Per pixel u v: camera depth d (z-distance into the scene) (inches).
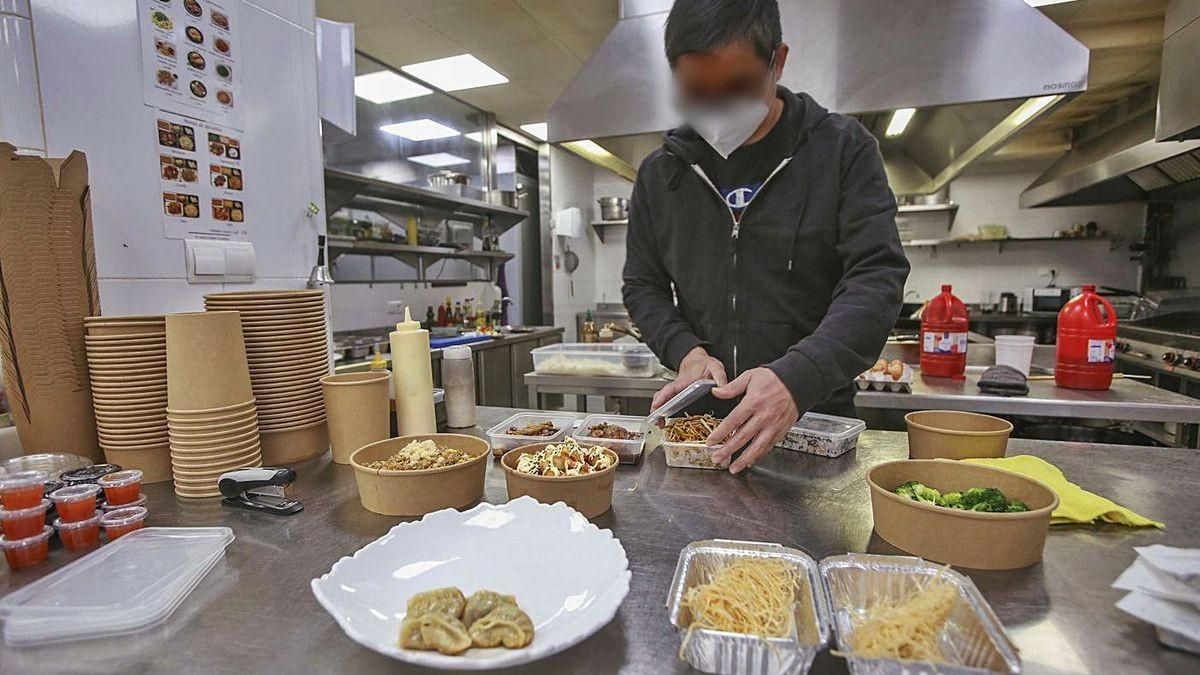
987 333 198.4
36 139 37.1
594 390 93.7
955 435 34.8
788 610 19.2
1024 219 205.9
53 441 35.3
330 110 66.7
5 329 33.5
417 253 156.3
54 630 19.9
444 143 176.1
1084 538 26.5
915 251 215.9
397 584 22.5
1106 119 169.0
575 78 89.9
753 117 42.0
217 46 49.0
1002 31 73.5
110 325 35.5
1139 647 18.6
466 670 17.6
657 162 54.6
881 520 26.5
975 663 17.4
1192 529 27.4
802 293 49.6
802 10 80.3
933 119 105.7
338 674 18.0
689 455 38.3
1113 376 81.4
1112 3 109.7
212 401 34.5
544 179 219.8
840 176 45.6
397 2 114.2
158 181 44.5
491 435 41.9
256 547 27.4
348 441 40.0
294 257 58.0
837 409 52.0
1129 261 195.8
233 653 19.2
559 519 25.6
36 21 36.9
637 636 19.8
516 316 227.3
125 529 27.8
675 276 55.3
